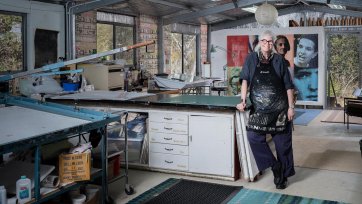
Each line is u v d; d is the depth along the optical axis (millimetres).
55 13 7312
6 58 6574
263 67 4297
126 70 8297
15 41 6727
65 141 3973
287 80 4293
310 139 7094
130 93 6039
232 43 11945
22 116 3691
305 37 11406
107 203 3941
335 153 6059
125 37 9656
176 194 4289
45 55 7156
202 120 4801
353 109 7809
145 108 5117
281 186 4426
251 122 4363
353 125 8625
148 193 4328
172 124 4965
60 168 3492
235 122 4703
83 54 8031
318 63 11367
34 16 6922
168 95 5910
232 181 4727
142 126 5207
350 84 11781
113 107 5340
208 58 13062
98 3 7480
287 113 4324
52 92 6543
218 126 4723
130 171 5168
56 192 3352
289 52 11547
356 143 6777
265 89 4270
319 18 12109
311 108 11617
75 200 3623
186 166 4938
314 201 4039
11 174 3508
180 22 11570
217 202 4051
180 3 9984
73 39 7551
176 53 11938
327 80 11672
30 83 6477
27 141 3035
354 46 11617
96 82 7508
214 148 4766
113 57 9195
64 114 3832
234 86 11914
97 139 3895
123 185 4605
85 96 5699
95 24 8398
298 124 8773
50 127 3391
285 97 4305
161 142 5051
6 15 6551
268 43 4254
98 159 4285
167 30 11078
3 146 2857
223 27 12914
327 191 4344
